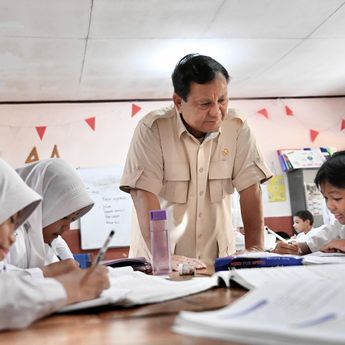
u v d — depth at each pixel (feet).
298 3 9.23
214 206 5.74
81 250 13.89
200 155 5.54
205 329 1.75
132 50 10.87
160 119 5.56
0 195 3.01
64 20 9.19
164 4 8.84
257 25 10.08
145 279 3.55
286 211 15.40
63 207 5.02
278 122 15.76
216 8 9.17
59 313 2.49
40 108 14.29
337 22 10.20
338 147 15.93
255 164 5.79
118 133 14.65
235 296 2.77
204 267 4.74
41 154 14.11
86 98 14.42
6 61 11.02
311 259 4.03
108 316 2.37
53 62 11.25
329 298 2.10
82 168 14.30
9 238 3.06
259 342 1.60
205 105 4.97
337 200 5.05
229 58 11.91
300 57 12.13
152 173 5.48
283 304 2.03
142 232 5.44
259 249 5.63
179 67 5.13
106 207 14.16
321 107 16.06
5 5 8.45
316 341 1.49
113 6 8.75
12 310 2.21
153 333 1.94
